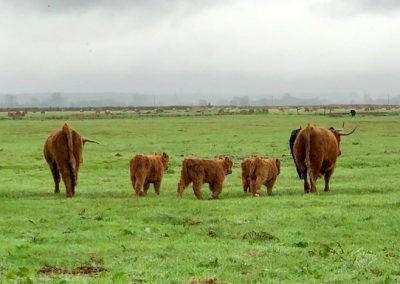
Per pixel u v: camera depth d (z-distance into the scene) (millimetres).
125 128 76125
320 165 25328
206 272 12992
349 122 85312
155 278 12453
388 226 17750
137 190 23953
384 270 13305
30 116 125375
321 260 14133
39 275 12844
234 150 45969
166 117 115812
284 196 23734
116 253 14797
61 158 24422
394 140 54031
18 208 21031
